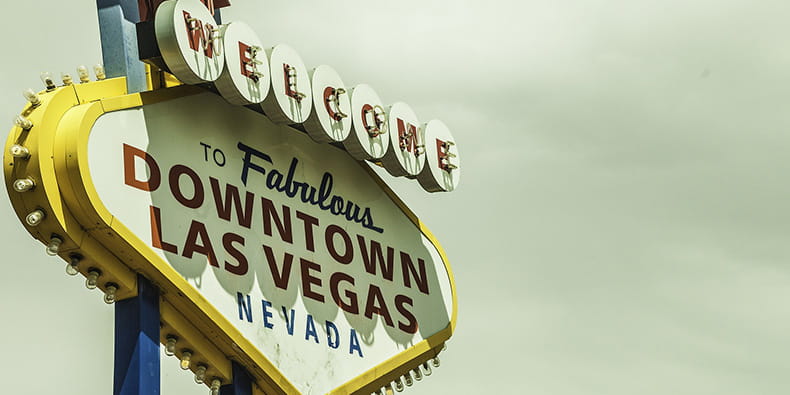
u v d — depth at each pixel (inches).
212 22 1058.1
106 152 986.7
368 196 1236.5
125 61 1045.2
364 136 1185.4
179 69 1030.4
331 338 1141.7
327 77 1164.5
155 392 980.6
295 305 1117.7
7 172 957.2
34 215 946.7
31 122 960.9
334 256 1176.8
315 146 1198.9
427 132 1263.5
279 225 1131.3
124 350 981.8
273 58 1108.5
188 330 1034.1
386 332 1198.3
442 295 1269.7
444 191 1272.1
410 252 1256.8
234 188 1096.2
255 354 1061.1
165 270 1001.5
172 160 1043.3
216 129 1095.6
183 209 1039.0
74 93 994.7
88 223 967.6
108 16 1055.0
